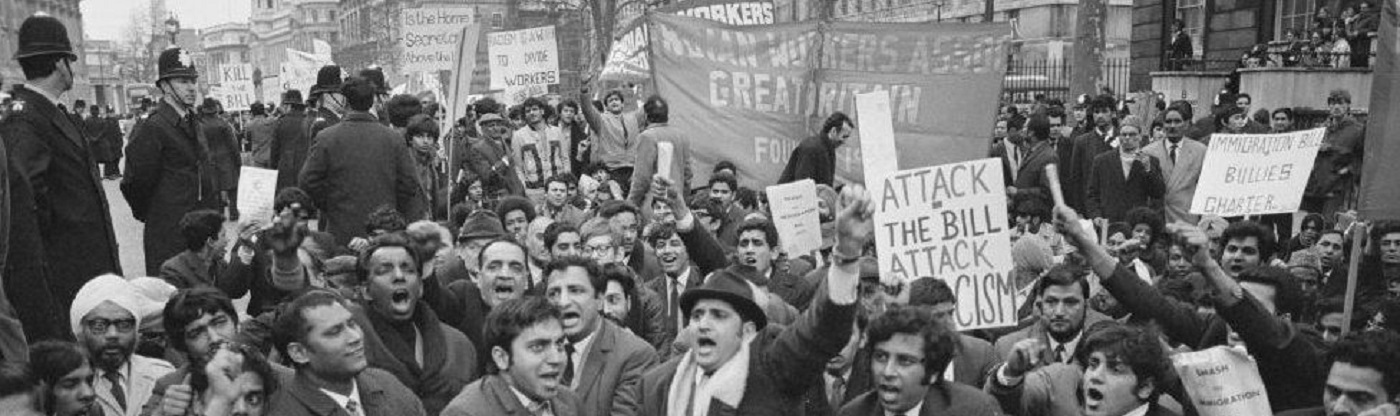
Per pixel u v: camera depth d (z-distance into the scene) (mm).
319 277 7094
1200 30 24750
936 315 4246
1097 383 4332
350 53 94812
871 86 11281
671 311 7094
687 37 11789
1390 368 4059
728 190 9281
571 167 14852
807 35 11562
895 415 4215
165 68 7949
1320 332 5883
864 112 5277
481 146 12609
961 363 5383
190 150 8031
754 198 10320
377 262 5391
